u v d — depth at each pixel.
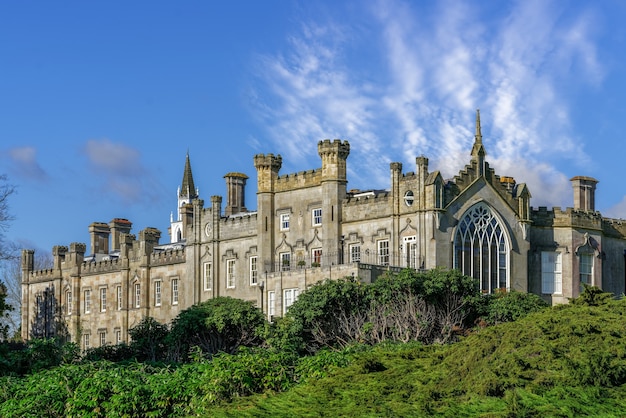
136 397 45.53
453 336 74.56
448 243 84.19
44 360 59.09
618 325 40.16
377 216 87.31
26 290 124.50
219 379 45.22
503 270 87.94
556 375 37.12
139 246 110.12
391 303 73.75
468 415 35.75
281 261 93.06
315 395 40.56
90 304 115.69
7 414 46.03
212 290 99.31
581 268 92.69
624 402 35.75
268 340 72.38
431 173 84.69
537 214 92.12
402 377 41.19
